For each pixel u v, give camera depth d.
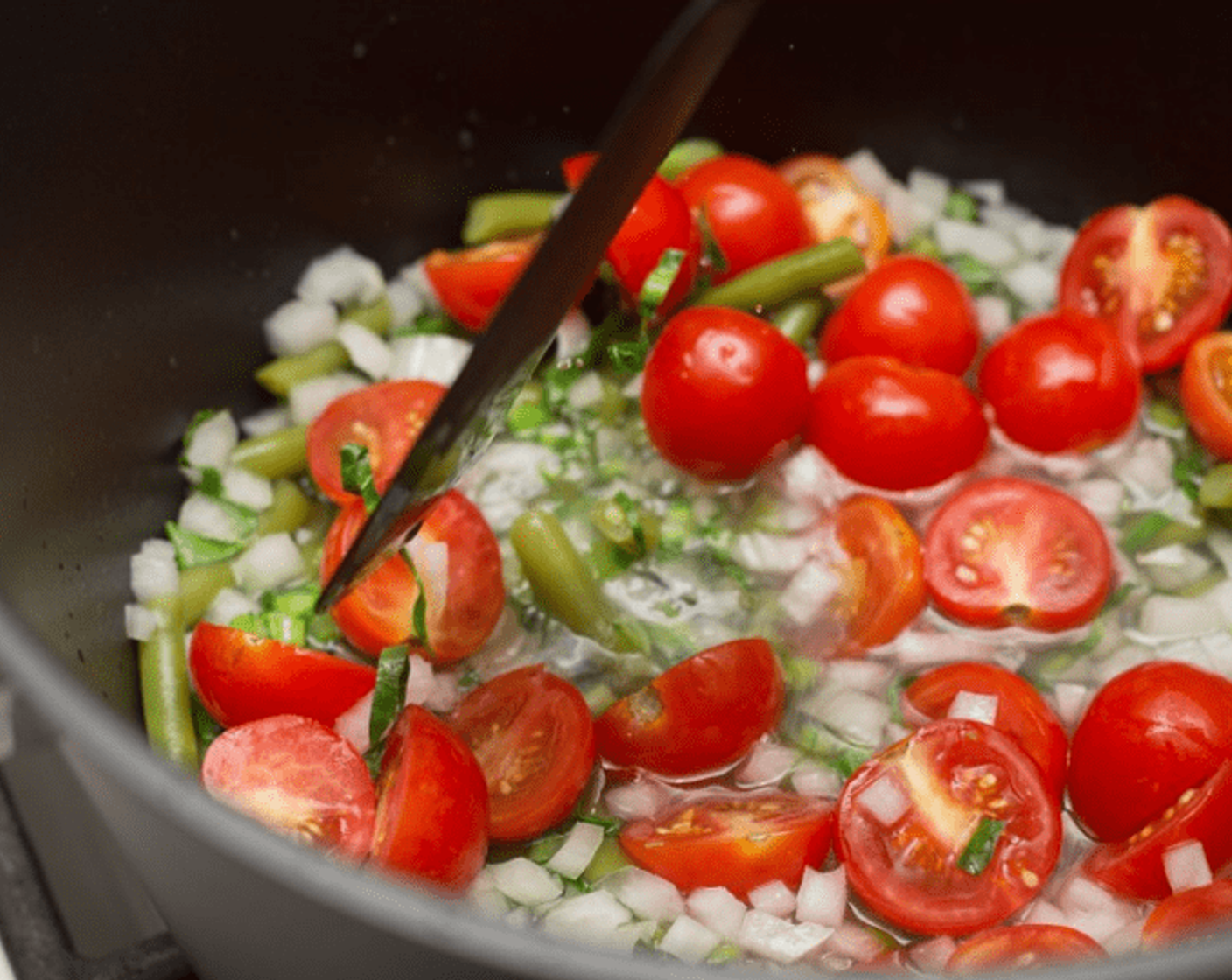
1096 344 0.42
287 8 0.42
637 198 0.35
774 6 0.45
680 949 0.37
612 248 0.41
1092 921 0.37
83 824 0.39
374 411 0.42
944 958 0.37
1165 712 0.37
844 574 0.41
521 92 0.45
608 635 0.40
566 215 0.33
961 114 0.47
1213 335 0.43
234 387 0.44
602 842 0.38
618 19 0.44
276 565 0.42
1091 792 0.38
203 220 0.43
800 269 0.43
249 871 0.30
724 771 0.39
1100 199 0.47
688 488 0.42
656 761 0.38
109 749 0.30
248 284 0.44
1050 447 0.43
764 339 0.41
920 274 0.43
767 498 0.42
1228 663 0.40
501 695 0.38
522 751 0.38
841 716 0.39
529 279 0.33
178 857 0.31
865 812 0.37
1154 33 0.44
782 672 0.39
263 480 0.43
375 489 0.40
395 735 0.37
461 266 0.43
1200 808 0.36
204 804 0.29
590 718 0.38
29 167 0.38
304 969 0.32
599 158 0.33
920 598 0.40
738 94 0.47
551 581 0.40
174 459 0.43
